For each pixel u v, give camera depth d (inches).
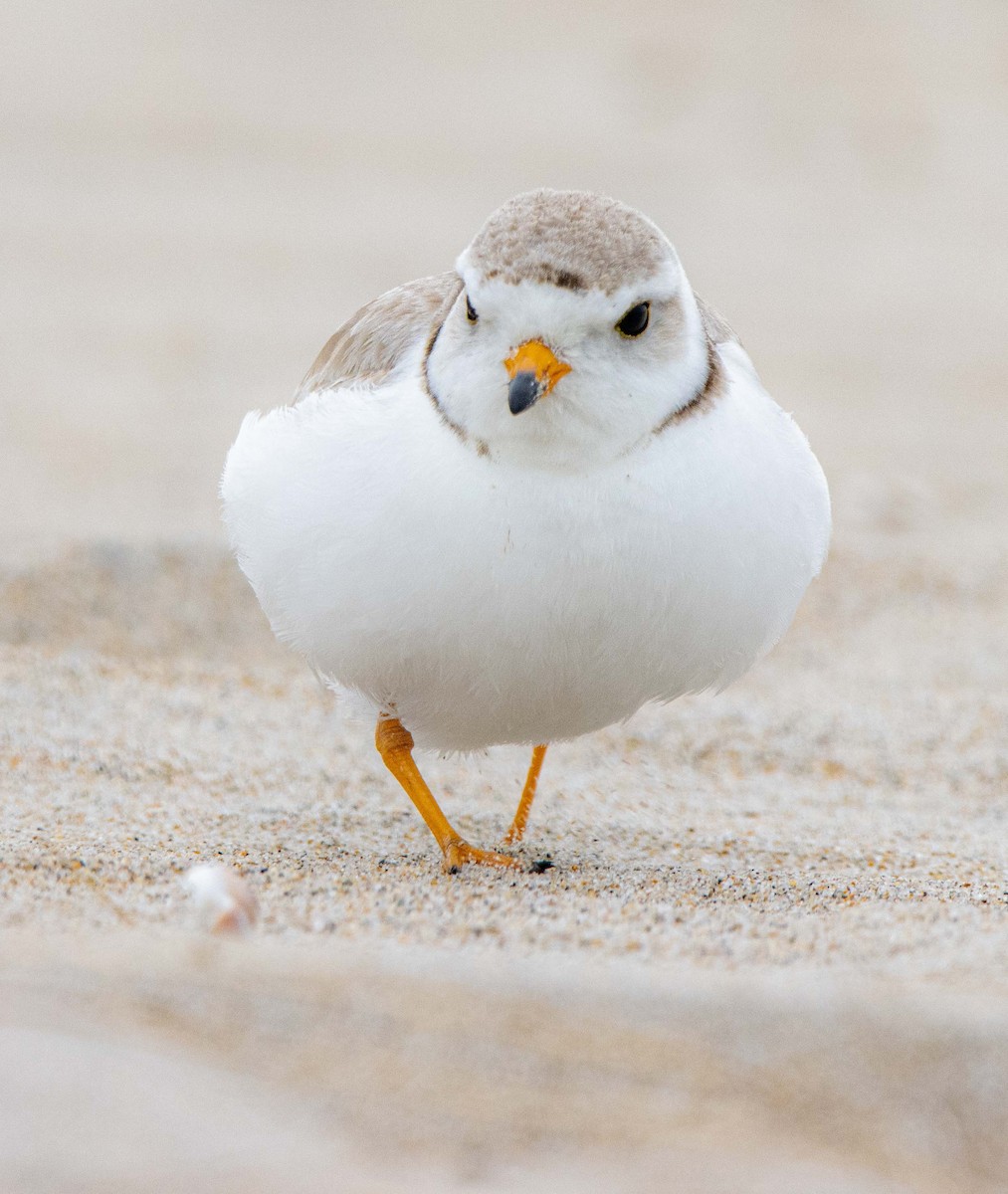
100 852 330.3
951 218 1247.5
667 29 1665.8
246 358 905.5
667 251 313.7
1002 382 912.9
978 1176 211.9
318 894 302.7
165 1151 192.9
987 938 279.9
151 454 749.3
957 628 575.5
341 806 400.5
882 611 591.5
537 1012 231.3
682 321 313.6
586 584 309.6
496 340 304.7
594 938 273.4
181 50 1590.8
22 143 1318.9
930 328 1014.4
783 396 877.8
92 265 1069.1
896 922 293.0
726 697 511.2
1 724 434.9
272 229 1150.3
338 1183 190.5
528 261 300.7
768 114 1446.9
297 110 1439.5
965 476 749.9
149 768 413.7
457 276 338.3
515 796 426.9
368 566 313.4
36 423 792.3
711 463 312.8
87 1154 191.0
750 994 238.8
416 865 350.6
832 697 513.3
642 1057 222.7
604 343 303.1
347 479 316.5
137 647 530.9
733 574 317.7
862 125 1422.2
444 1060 217.8
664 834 395.2
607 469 307.4
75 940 253.1
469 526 306.5
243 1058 214.2
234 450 366.9
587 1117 209.3
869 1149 211.3
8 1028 215.2
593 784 440.8
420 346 332.8
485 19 1708.9
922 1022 232.8
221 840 357.7
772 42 1624.0
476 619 313.3
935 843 390.6
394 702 354.3
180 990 229.9
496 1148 201.5
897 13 1700.3
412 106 1460.4
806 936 279.7
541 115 1443.2
